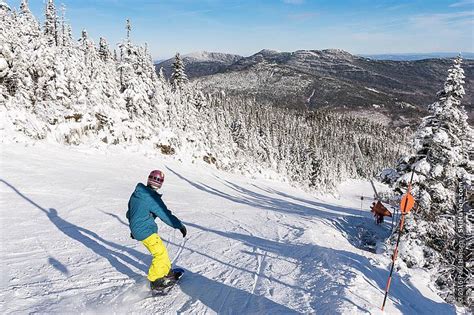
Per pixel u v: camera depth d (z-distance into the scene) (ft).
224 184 95.61
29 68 73.20
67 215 33.94
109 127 87.66
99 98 88.79
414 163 51.83
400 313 18.26
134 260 22.74
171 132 109.19
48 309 15.78
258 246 28.02
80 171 59.62
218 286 19.29
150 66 117.80
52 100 76.33
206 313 16.20
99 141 82.58
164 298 17.54
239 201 66.54
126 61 108.68
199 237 30.12
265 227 36.70
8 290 17.44
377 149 501.97
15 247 23.89
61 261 21.86
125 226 31.68
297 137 362.74
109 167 69.92
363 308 16.93
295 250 26.94
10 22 73.31
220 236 30.96
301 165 227.81
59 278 19.27
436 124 51.24
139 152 90.33
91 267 21.13
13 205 35.22
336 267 22.50
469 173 53.01
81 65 88.02
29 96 71.92
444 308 23.48
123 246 25.59
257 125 311.88
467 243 51.55
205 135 139.85
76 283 18.75
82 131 79.66
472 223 52.60
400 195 52.70
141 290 18.29
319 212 76.33
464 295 50.75
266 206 66.69
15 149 59.72
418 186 51.37
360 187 338.54
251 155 203.82
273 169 209.87
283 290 19.08
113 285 18.72
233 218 41.81
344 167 367.45
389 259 31.81
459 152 51.62
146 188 17.37
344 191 305.12
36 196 40.09
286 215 49.21
